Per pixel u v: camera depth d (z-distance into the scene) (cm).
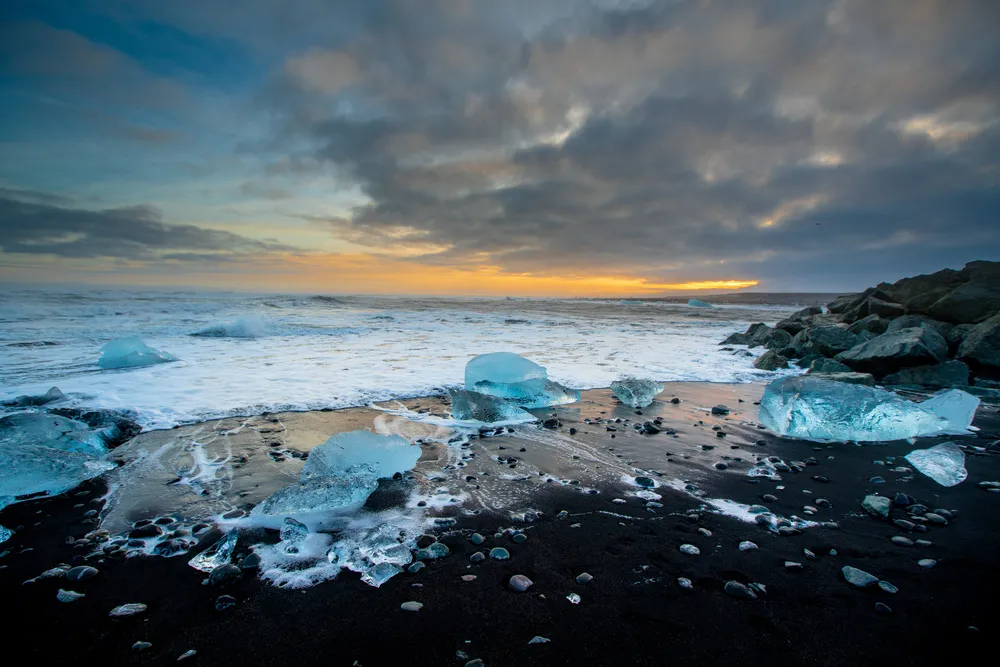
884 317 1327
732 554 281
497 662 194
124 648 201
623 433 541
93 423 536
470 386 681
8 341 1165
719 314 3081
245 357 1034
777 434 542
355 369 902
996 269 1252
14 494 346
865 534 307
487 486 384
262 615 223
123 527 310
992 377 852
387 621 219
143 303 2672
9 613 221
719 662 196
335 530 306
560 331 1792
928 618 223
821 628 216
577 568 265
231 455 452
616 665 193
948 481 397
